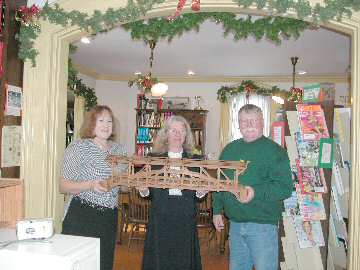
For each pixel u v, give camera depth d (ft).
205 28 13.96
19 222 5.12
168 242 7.42
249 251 7.38
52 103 7.73
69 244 4.99
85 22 7.48
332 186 8.70
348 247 7.20
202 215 12.74
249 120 7.15
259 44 16.07
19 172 7.71
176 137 7.59
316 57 18.19
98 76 25.26
